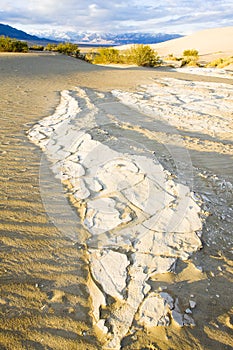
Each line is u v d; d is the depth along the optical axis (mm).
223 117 6270
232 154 4117
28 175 2779
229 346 1395
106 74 12695
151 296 1586
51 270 1714
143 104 6945
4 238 1908
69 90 7836
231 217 2457
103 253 1887
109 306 1518
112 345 1326
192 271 1807
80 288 1620
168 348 1340
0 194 2396
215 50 39375
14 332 1334
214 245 2076
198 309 1561
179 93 8820
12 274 1642
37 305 1481
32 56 17609
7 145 3459
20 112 5027
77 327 1396
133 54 23359
